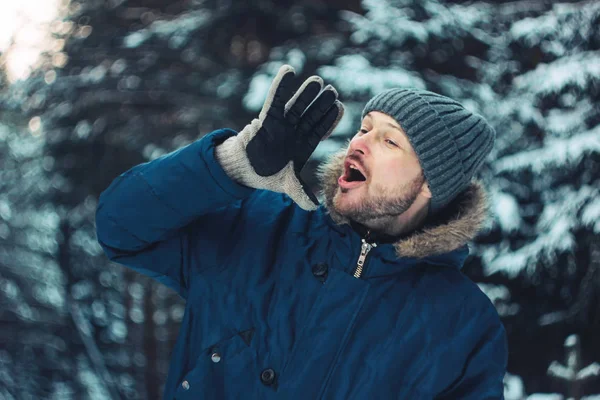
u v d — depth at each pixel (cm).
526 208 396
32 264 552
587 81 388
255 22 465
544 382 362
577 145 373
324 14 459
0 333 536
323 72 400
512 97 412
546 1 438
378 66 407
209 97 464
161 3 504
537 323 371
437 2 430
